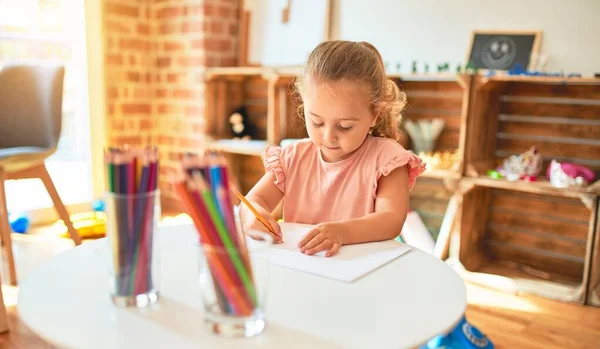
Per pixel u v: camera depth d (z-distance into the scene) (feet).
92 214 9.00
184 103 9.57
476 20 7.11
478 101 6.57
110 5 9.32
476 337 4.78
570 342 5.26
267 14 9.11
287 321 1.94
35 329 1.86
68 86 9.37
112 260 2.03
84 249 2.78
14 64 7.38
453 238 6.84
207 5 9.03
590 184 6.29
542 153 6.95
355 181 3.65
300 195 3.86
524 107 7.02
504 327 5.54
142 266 2.04
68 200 9.52
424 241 7.36
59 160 9.59
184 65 9.46
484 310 5.93
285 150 4.00
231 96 9.53
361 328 1.89
